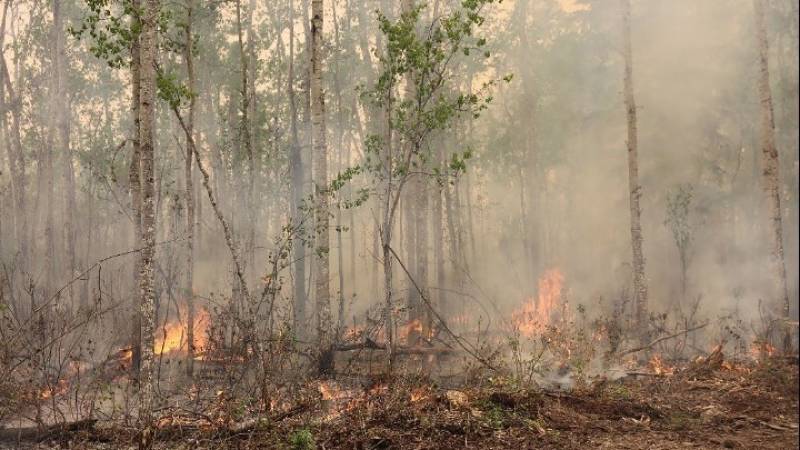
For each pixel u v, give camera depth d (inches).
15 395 298.4
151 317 293.7
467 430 298.5
